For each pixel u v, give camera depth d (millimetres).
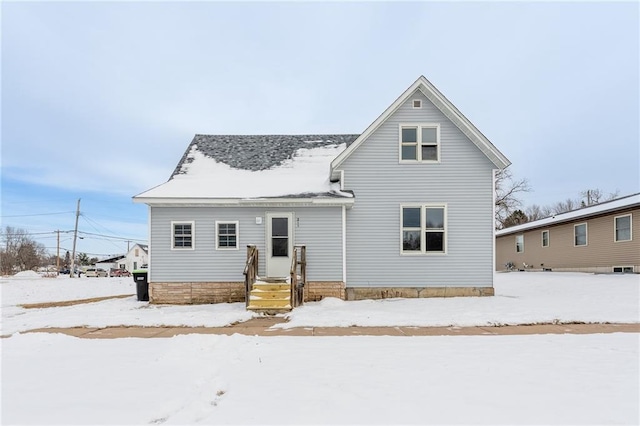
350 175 12805
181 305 12000
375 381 4398
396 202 12773
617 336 6934
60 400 3936
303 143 16375
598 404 3734
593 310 9555
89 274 56719
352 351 5844
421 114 12922
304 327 8055
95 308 11500
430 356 5516
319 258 12398
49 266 77500
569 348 5969
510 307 10219
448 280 12555
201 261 12438
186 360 5344
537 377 4527
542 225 24609
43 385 4379
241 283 12406
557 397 3908
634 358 5348
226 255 12477
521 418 3436
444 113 12867
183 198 12156
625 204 18375
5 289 19781
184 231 12539
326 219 12508
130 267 78688
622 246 18859
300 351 5844
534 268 26516
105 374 4762
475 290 12523
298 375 4637
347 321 8500
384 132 12891
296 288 11055
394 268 12602
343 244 12398
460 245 12625
